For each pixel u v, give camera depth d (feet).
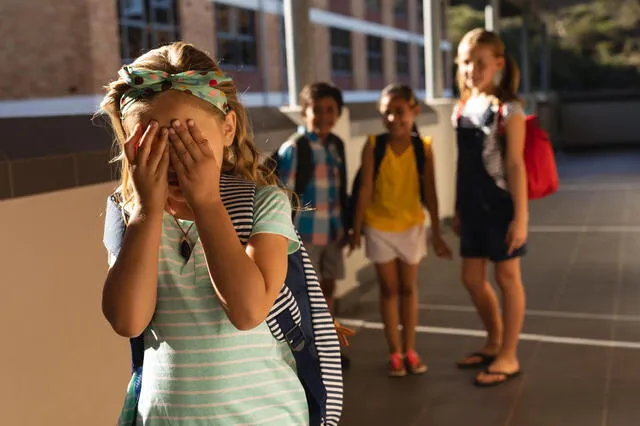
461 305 18.10
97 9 30.60
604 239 25.75
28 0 28.45
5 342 7.97
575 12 85.76
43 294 8.54
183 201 4.66
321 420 5.00
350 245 13.71
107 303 4.41
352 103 22.16
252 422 4.66
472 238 13.03
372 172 13.29
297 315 4.87
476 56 12.39
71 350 9.03
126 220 4.78
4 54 28.37
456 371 13.67
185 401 4.62
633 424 11.19
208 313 4.60
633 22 85.30
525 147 12.28
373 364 14.21
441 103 29.04
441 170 28.76
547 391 12.51
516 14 55.83
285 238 4.71
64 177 8.86
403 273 13.50
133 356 5.04
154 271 4.44
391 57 61.93
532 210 32.91
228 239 4.33
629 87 82.79
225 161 5.14
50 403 8.68
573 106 65.87
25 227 8.25
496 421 11.47
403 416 11.80
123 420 5.07
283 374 4.84
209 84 4.46
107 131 10.06
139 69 4.45
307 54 17.90
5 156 8.01
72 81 29.32
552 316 16.84
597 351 14.40
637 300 17.99
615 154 57.93
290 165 13.03
